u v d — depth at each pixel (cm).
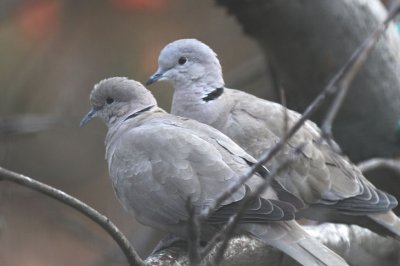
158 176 959
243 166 947
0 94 1662
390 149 1307
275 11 1231
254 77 1616
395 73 1292
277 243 902
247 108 1108
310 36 1247
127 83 1082
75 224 1495
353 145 1316
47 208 1537
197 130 986
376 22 1264
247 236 966
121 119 1069
